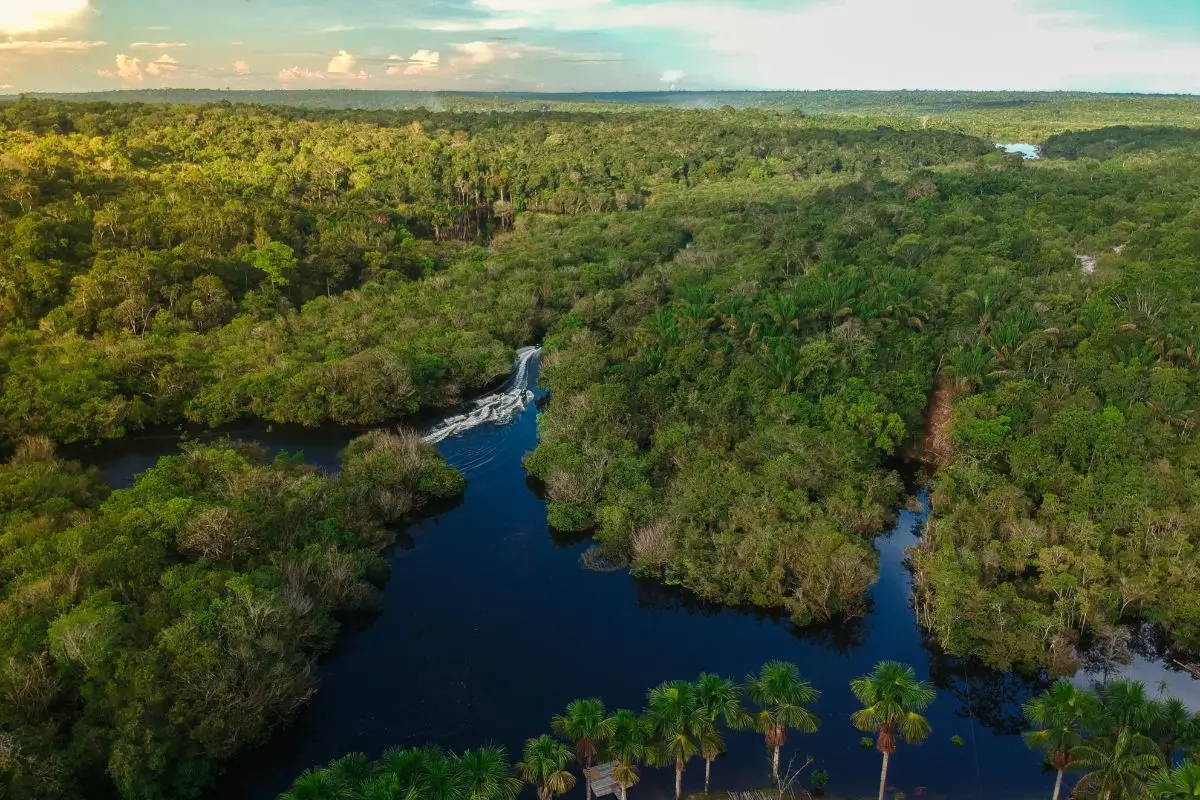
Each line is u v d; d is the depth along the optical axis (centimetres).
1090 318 10562
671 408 9562
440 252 16725
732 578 6856
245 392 9981
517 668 6209
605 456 8350
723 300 12156
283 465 8050
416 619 6750
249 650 5097
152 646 5041
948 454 8825
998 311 11206
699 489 7719
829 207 18588
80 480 7450
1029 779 5234
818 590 6556
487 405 10894
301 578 6153
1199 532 6738
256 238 13725
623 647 6475
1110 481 7481
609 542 7544
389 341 11556
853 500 7644
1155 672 6144
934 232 15725
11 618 5062
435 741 5481
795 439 8325
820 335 10362
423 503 8381
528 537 8006
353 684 5994
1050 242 14700
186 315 11675
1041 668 6091
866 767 5281
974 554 6712
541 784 4425
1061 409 8538
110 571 5622
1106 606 6291
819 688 6038
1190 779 3697
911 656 6444
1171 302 10719
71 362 9738
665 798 4956
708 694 4512
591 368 10269
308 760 5309
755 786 5072
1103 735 4397
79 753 4538
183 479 7269
